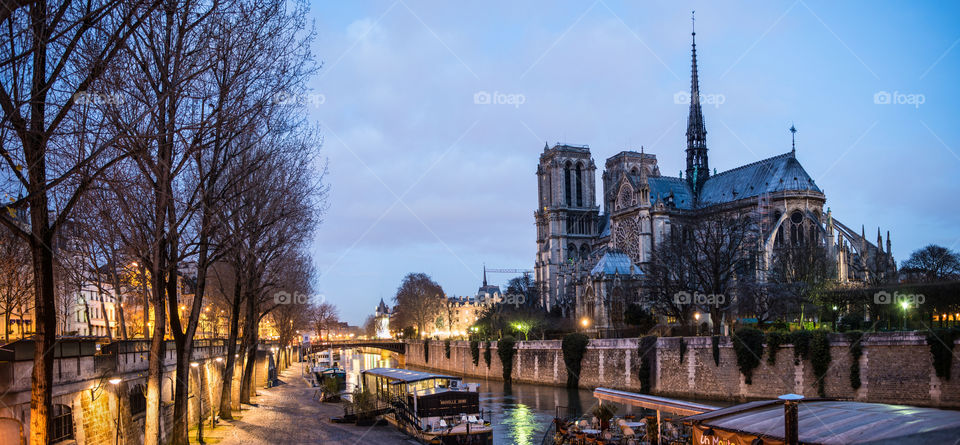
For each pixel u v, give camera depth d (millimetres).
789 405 21984
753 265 117188
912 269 110500
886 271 110062
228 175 40344
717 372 79312
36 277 22578
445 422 54250
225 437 48250
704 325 108000
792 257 112688
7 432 26391
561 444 48844
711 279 102125
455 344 146250
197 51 29234
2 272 54188
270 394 86062
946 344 59312
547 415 73312
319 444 47250
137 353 39094
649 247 158125
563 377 102938
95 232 39250
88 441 31406
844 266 114500
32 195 20906
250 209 44750
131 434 37094
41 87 21281
